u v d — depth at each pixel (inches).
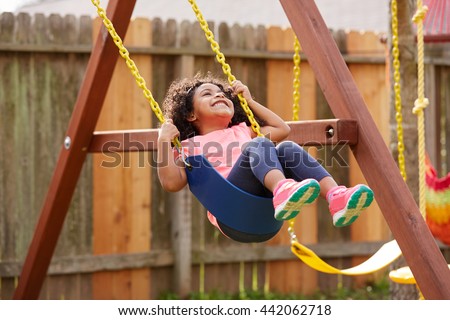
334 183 137.9
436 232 209.2
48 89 258.7
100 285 273.3
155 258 277.7
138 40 267.6
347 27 483.8
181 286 278.5
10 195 256.7
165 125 146.8
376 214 308.3
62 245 265.9
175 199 280.4
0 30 249.1
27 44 251.9
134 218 276.1
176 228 280.2
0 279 259.8
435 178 203.6
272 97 287.0
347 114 149.3
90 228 269.6
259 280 295.7
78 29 259.8
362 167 148.4
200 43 275.6
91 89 200.7
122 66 267.4
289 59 289.3
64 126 261.3
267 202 140.5
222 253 286.5
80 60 262.2
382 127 303.1
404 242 141.0
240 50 279.9
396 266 228.4
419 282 138.6
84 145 208.7
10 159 255.6
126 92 268.4
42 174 260.2
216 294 286.7
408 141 220.8
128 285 277.1
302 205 126.6
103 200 271.0
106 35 192.4
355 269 166.9
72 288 269.4
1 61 251.9
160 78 272.8
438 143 307.9
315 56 154.2
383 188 144.4
